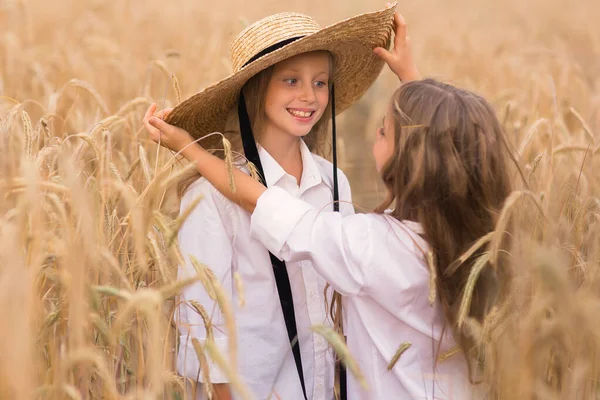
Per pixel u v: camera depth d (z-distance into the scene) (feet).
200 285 6.90
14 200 6.29
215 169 6.93
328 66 7.70
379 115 17.58
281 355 7.39
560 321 5.42
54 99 9.02
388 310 6.40
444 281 6.27
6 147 6.36
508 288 6.43
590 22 38.78
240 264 7.30
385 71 22.50
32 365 4.75
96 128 6.81
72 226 5.37
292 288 7.45
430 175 6.24
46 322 5.51
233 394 7.07
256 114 7.54
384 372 6.46
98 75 16.55
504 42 24.31
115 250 7.10
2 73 14.10
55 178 6.17
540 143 10.77
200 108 7.45
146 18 28.71
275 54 6.90
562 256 7.01
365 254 6.27
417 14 42.42
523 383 5.58
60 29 25.26
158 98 14.79
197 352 5.70
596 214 7.49
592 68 25.98
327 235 6.40
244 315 7.23
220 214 7.20
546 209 7.63
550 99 14.34
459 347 6.22
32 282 4.90
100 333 5.99
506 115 10.93
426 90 6.50
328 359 7.61
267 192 6.67
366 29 7.64
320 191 8.05
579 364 5.67
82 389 5.54
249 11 36.83
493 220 6.36
